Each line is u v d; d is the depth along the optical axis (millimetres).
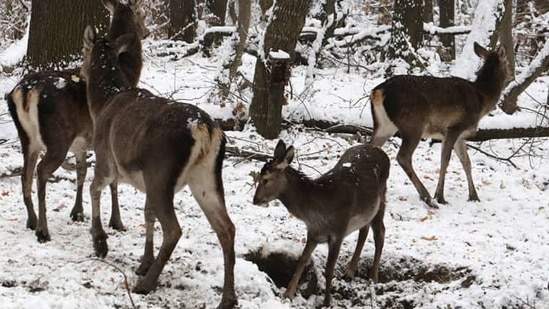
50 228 10109
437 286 9297
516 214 12312
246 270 8766
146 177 7965
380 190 9773
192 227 10508
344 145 15367
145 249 8625
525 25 29672
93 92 9508
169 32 32625
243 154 14109
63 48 15203
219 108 15961
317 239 9219
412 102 12859
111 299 7727
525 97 21281
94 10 15141
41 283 7918
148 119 8047
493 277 9211
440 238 10820
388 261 10094
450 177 14258
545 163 15258
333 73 23859
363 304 9406
